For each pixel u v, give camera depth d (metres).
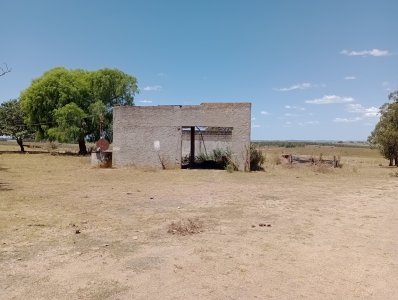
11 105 47.16
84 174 22.73
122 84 42.09
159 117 26.09
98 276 6.22
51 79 41.12
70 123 39.31
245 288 5.84
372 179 23.09
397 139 34.91
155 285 5.89
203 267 6.72
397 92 35.44
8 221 9.89
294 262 7.08
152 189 16.78
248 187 17.89
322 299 5.50
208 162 30.02
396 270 6.73
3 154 41.28
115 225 9.75
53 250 7.54
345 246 8.18
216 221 10.41
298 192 16.56
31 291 5.59
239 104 24.89
